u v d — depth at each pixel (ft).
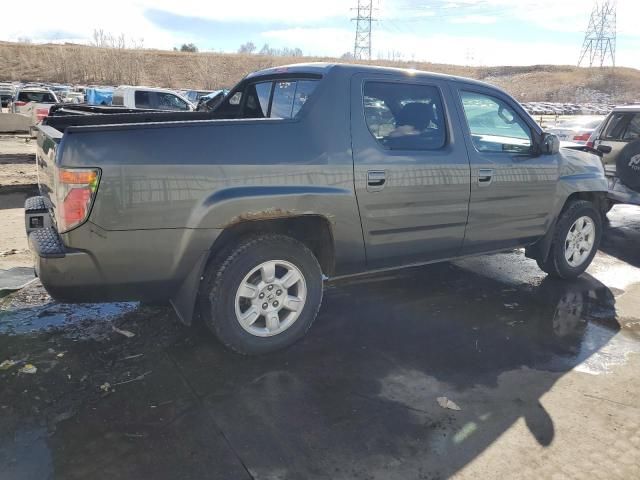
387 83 12.37
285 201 10.67
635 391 10.75
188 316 10.60
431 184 12.72
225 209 10.14
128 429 8.89
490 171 13.93
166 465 8.09
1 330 12.15
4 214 23.80
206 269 10.83
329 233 11.65
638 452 8.85
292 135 10.84
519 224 15.25
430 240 13.30
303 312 11.80
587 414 9.87
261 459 8.30
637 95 262.47
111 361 11.03
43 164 11.35
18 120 61.26
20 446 8.36
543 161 15.43
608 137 24.93
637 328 13.82
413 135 12.72
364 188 11.63
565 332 13.41
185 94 95.66
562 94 262.67
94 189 9.18
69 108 15.78
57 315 13.02
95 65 248.32
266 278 11.19
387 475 8.08
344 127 11.45
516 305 15.14
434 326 13.50
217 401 9.78
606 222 26.86
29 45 271.90
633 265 19.70
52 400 9.59
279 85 13.58
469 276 17.62
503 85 289.94
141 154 9.47
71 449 8.35
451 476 8.13
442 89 13.37
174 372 10.71
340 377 10.82
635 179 21.99
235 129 10.30
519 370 11.42
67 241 9.33
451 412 9.76
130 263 9.81
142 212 9.57
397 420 9.44
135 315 13.19
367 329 13.17
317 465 8.23
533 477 8.19
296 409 9.64
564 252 16.84
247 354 11.35
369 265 12.62
